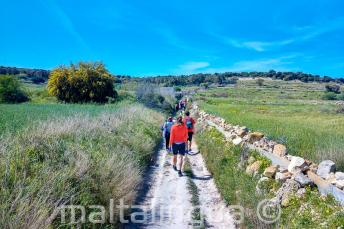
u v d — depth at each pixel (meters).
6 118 13.39
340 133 13.92
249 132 13.30
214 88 121.94
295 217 5.73
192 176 11.82
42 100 44.06
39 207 5.13
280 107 47.53
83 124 12.25
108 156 9.02
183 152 12.20
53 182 5.98
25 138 8.28
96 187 7.00
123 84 79.56
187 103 56.50
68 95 43.16
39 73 101.06
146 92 47.78
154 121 23.45
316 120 24.50
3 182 5.55
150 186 10.51
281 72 183.88
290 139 11.76
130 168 9.16
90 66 44.41
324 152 9.43
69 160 7.54
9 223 4.59
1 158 6.43
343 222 4.89
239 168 9.70
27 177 6.09
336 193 5.80
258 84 146.75
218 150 12.78
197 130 23.03
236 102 59.91
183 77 145.62
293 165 7.50
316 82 172.88
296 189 6.52
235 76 182.00
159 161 14.20
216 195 9.64
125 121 17.14
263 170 8.43
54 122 11.85
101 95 44.06
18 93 41.97
